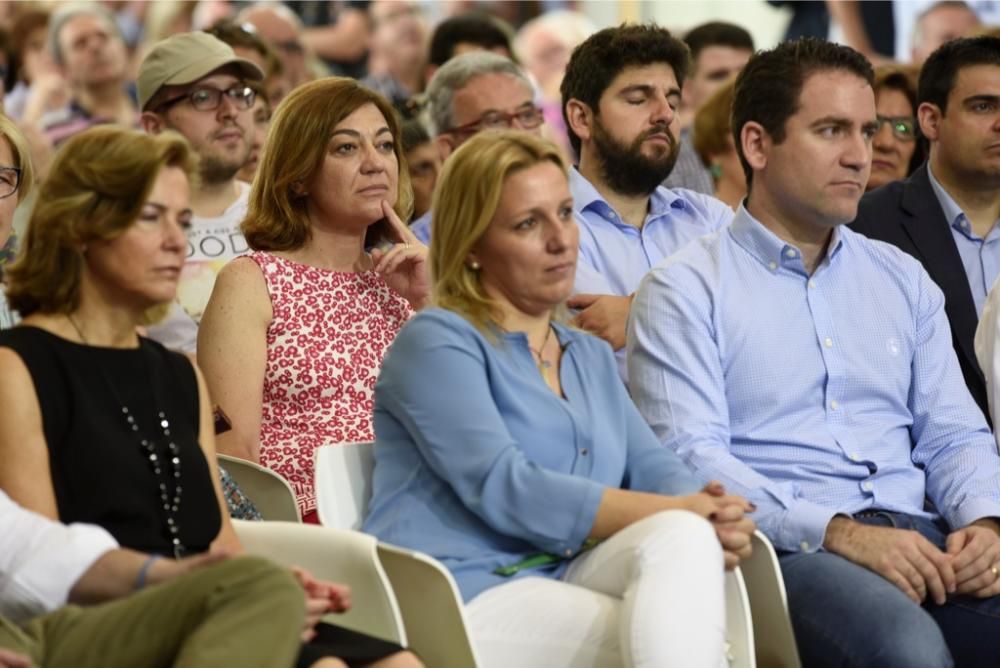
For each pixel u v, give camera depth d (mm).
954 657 10266
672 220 13711
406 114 16891
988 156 13344
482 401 9047
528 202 9266
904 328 11195
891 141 16656
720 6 23078
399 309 11719
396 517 9250
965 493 10805
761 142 10992
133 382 8688
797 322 10906
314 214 11586
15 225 15766
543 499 8867
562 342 9766
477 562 9070
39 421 8305
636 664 8156
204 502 8828
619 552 8672
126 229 8352
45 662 7438
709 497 8984
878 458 10906
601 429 9516
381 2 22422
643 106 13305
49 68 20594
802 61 10836
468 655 8266
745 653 8812
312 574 8641
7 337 8438
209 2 21844
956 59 13477
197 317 14570
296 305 11344
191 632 7332
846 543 10031
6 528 7926
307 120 11352
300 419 11250
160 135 8570
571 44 22781
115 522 8398
